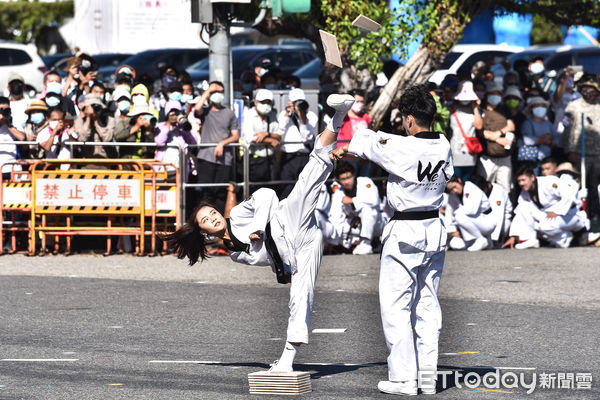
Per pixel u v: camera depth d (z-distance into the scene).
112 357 14.59
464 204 27.17
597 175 31.08
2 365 14.05
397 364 12.34
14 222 26.81
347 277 22.61
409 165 12.10
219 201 26.91
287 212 12.74
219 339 15.95
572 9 36.44
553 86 37.22
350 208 26.92
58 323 17.33
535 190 27.89
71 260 25.55
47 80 28.03
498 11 37.44
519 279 21.98
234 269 23.98
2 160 27.25
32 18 89.88
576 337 15.90
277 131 27.64
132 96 27.50
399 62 33.62
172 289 21.02
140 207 25.92
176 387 12.74
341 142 27.83
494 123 28.66
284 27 32.84
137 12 49.22
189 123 26.91
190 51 48.84
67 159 26.17
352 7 30.17
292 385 12.27
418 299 12.66
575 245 28.67
